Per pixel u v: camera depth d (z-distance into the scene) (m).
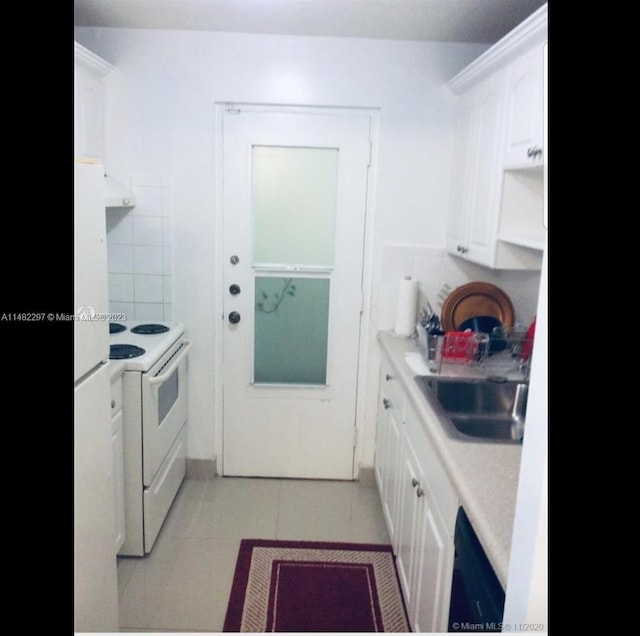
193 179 2.82
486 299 2.71
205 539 2.58
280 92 2.75
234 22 2.53
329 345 3.02
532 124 1.80
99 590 1.66
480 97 2.37
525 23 1.72
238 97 2.75
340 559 2.47
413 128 2.79
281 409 3.08
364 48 2.72
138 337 2.65
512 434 2.11
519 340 2.39
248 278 2.94
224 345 3.01
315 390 3.06
